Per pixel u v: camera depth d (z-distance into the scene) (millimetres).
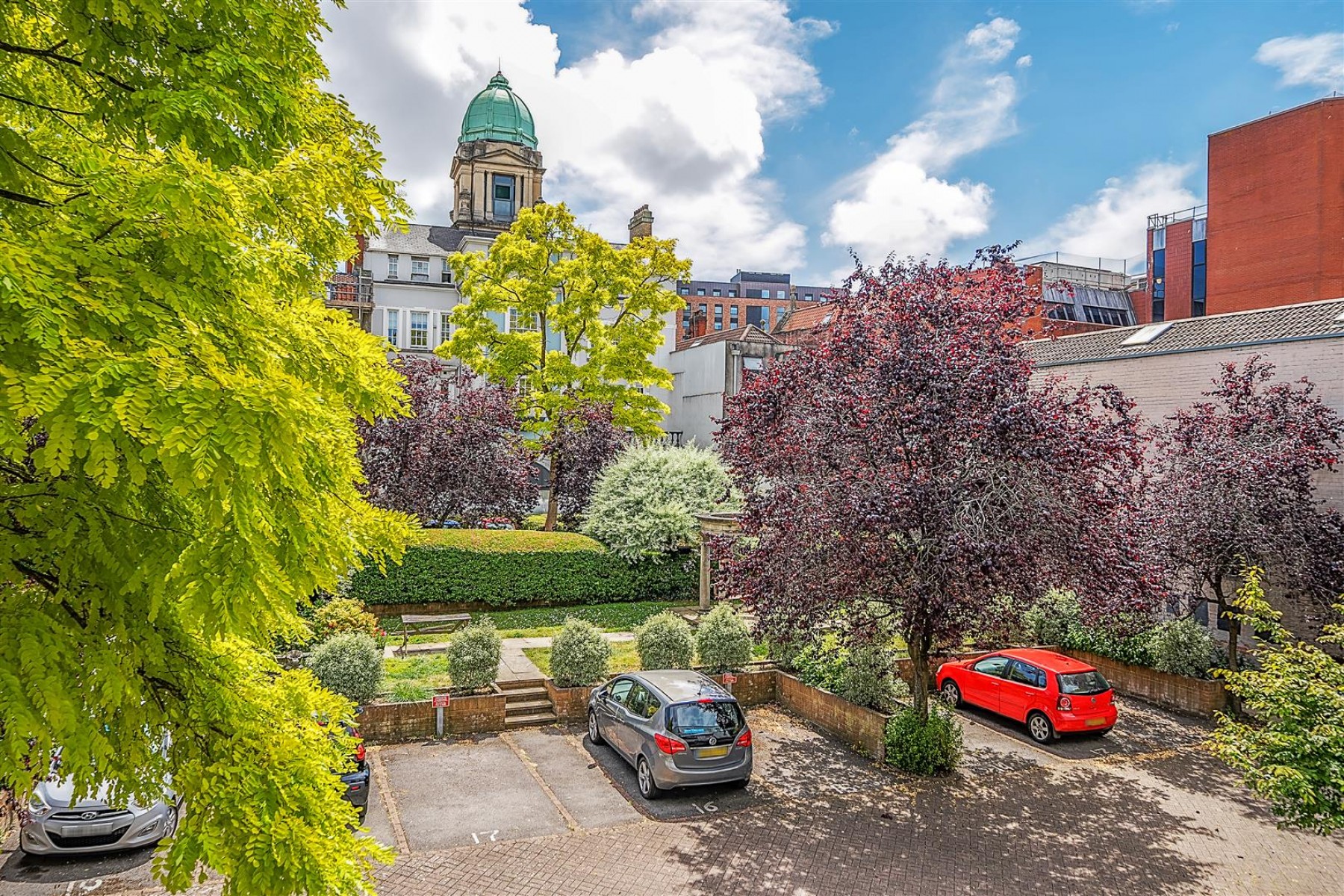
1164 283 41344
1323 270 29141
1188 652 15766
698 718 11070
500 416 25969
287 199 4133
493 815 10367
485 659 13727
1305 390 16016
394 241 45469
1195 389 18984
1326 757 7406
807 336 14938
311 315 4504
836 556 11023
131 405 2822
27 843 8609
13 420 2828
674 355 44812
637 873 9039
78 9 3623
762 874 9094
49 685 3336
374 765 11883
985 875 9219
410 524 5207
